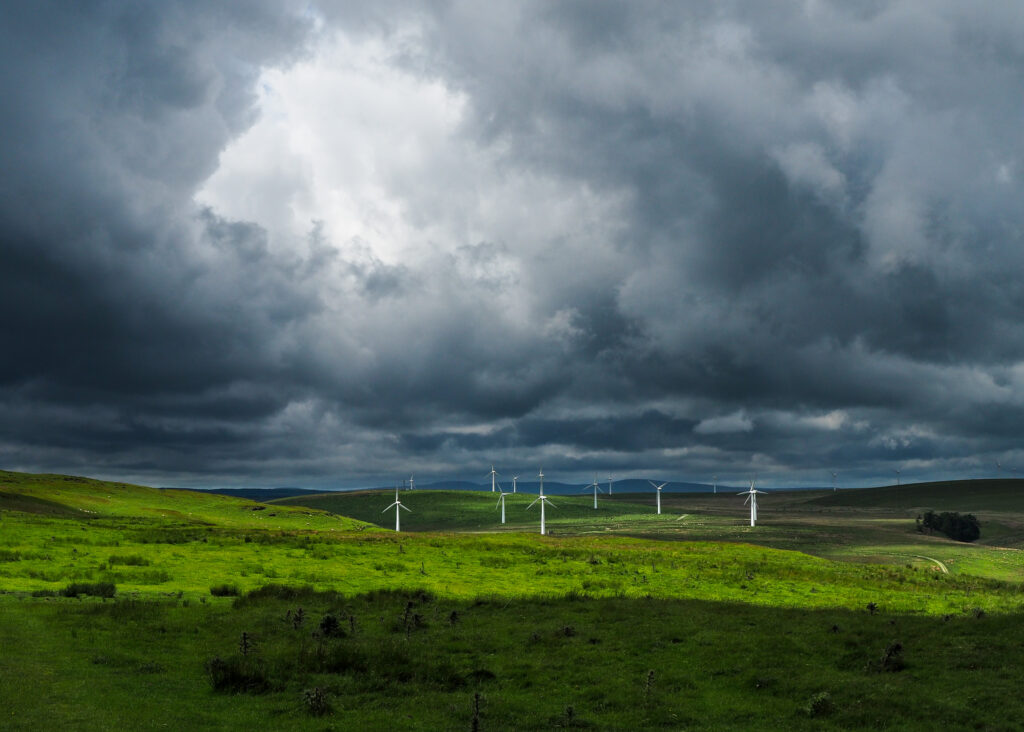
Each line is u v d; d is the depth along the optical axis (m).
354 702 28.25
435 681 31.78
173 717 24.55
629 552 101.88
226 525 162.25
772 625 43.44
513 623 44.91
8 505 137.38
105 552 73.12
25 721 22.67
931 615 52.75
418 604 52.47
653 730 25.73
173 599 50.59
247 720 25.02
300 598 52.50
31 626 37.66
